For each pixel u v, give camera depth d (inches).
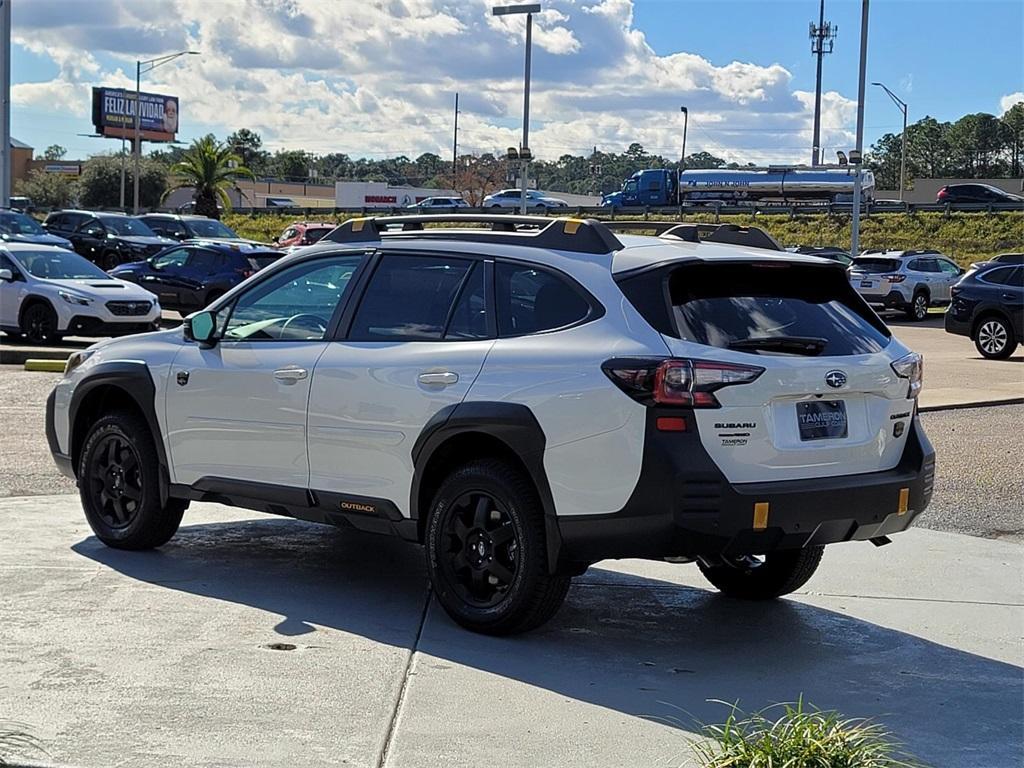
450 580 251.8
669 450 221.6
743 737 178.7
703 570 292.4
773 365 229.0
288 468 275.3
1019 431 545.0
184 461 294.8
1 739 183.8
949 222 2293.3
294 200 4505.4
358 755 185.0
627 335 230.4
